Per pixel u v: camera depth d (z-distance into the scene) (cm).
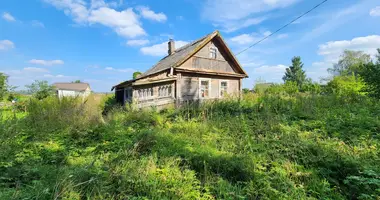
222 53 1511
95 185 249
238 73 1623
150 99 1002
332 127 452
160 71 1184
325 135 418
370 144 363
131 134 461
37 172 290
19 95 1477
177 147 378
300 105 634
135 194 252
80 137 462
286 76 4453
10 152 357
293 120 536
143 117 613
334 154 328
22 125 501
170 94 1180
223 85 1513
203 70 1348
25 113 645
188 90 1272
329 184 269
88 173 271
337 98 716
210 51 1423
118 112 725
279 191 257
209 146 393
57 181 249
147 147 378
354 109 576
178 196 246
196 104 726
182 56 1273
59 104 686
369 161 301
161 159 331
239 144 398
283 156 341
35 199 220
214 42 1452
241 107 677
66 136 466
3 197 218
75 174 268
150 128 503
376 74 660
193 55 1311
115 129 495
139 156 346
